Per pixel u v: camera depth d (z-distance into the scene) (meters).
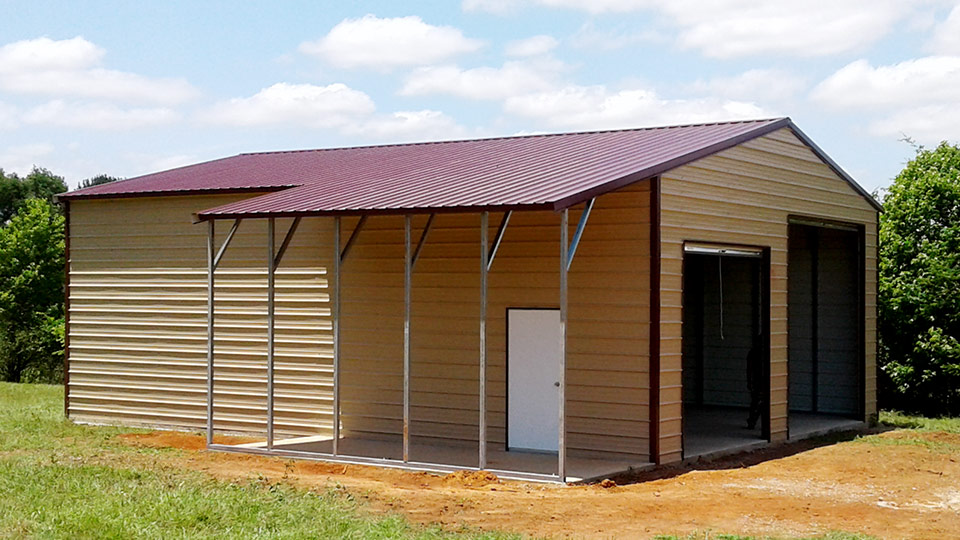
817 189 18.61
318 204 14.45
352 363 16.94
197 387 18.41
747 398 22.44
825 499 12.38
